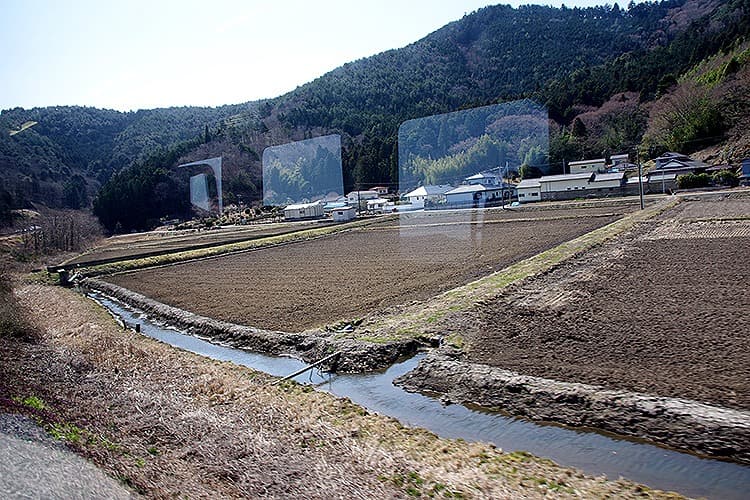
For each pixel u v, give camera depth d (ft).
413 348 40.65
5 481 18.21
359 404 31.99
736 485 20.27
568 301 48.39
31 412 26.17
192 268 99.86
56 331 56.54
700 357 31.42
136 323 60.95
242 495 19.22
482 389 31.01
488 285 57.21
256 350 45.62
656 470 21.80
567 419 26.84
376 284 65.98
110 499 17.92
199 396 32.55
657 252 69.41
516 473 21.13
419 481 20.27
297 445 24.47
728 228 83.92
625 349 34.37
